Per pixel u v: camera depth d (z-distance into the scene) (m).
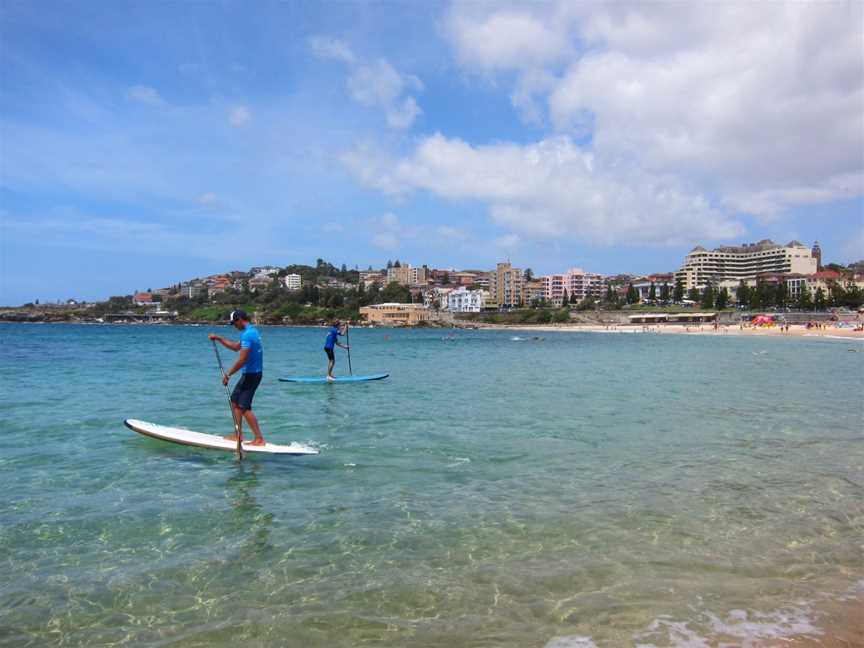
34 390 19.72
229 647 4.47
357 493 8.28
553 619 4.90
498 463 10.00
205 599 5.21
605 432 12.80
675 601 5.24
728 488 8.64
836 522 7.28
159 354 43.88
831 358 43.03
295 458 10.27
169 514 7.36
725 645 4.57
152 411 15.27
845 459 10.48
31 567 5.81
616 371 30.39
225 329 169.88
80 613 4.96
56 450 10.77
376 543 6.46
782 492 8.46
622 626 4.81
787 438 12.29
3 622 4.80
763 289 181.75
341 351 55.62
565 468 9.70
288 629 4.73
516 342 87.19
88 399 17.48
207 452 10.70
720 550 6.38
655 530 6.93
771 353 51.31
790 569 5.95
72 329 150.00
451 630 4.72
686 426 13.59
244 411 10.44
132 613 4.97
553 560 6.05
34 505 7.64
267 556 6.11
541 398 18.56
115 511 7.45
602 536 6.71
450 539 6.59
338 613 4.98
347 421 14.02
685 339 98.44
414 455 10.55
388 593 5.33
